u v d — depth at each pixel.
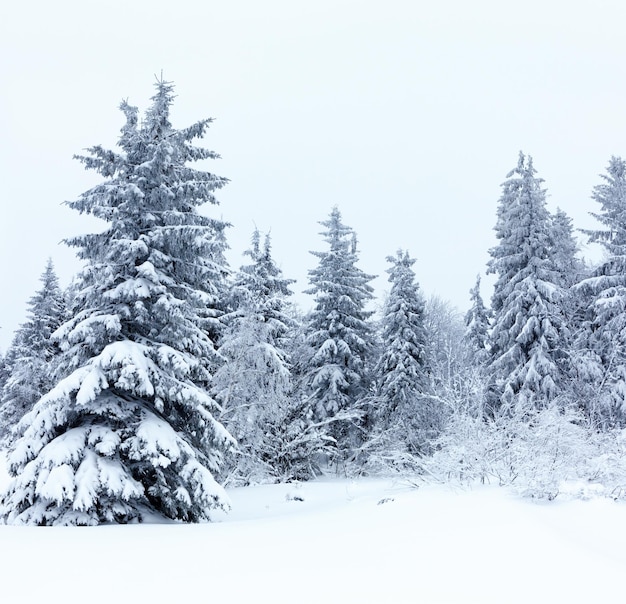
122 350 11.80
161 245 13.42
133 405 12.39
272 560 6.19
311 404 28.98
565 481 10.04
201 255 14.35
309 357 30.80
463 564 5.77
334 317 30.81
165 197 13.68
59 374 13.38
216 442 13.05
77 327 12.17
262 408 22.55
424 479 12.84
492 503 8.75
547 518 8.05
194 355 14.32
